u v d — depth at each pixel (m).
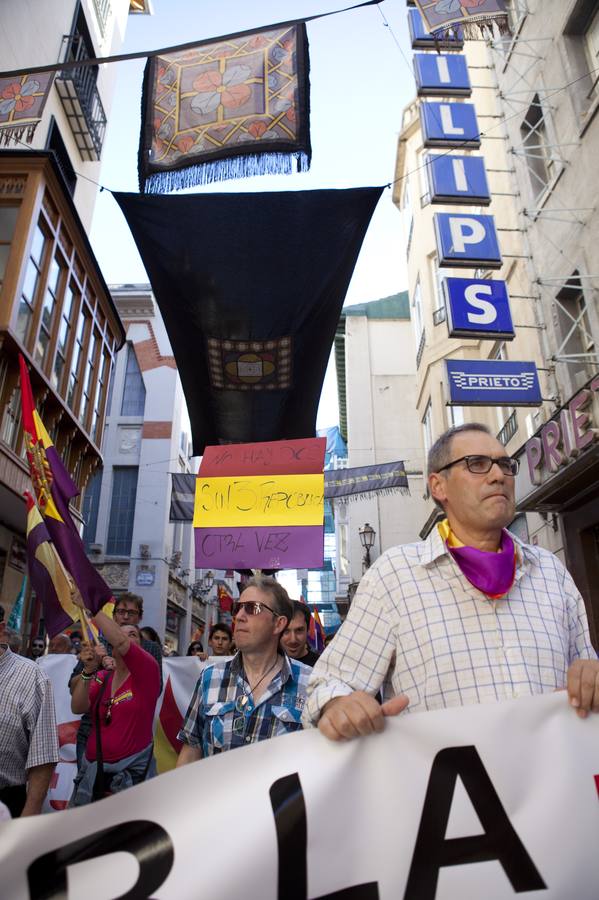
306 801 1.47
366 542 20.72
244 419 5.82
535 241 11.98
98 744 3.80
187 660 5.30
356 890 1.41
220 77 5.61
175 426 29.41
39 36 14.75
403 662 1.95
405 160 23.33
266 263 5.31
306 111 5.45
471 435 2.15
